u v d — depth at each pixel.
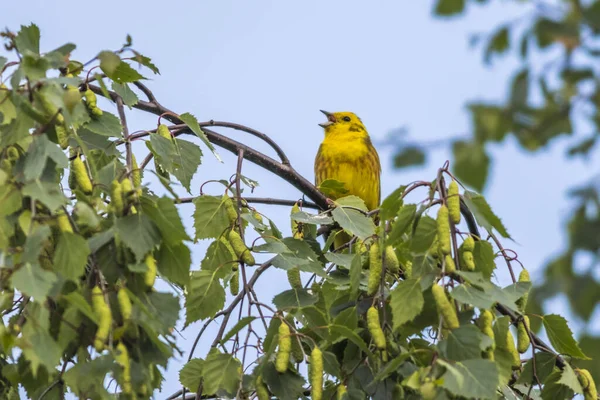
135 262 7.60
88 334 7.61
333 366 8.69
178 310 7.62
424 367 7.55
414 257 8.16
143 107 11.67
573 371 9.07
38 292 6.56
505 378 8.18
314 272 9.49
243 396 8.83
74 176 8.74
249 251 9.40
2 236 7.18
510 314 9.30
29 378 8.20
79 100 7.62
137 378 7.27
